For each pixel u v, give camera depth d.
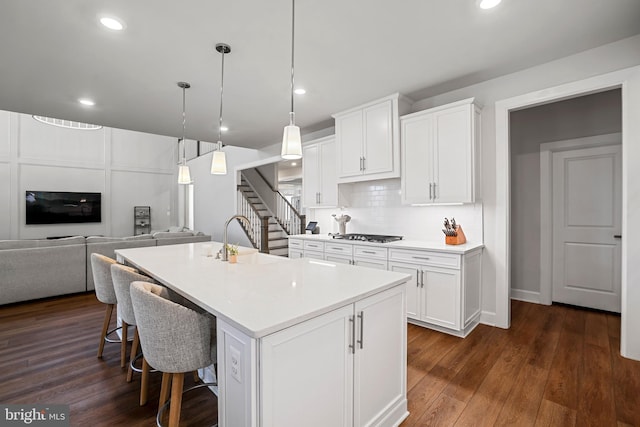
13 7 1.93
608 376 2.16
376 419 1.58
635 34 2.32
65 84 3.12
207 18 2.08
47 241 4.15
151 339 1.40
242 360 1.11
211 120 4.36
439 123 3.14
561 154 3.80
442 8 1.99
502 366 2.33
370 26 2.18
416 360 2.44
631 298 2.36
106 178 8.54
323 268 2.06
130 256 2.63
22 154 7.36
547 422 1.73
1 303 3.73
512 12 2.04
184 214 9.61
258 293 1.46
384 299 1.64
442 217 3.47
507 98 2.98
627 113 2.33
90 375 2.25
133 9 1.97
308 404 1.24
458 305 2.78
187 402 1.96
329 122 4.45
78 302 4.01
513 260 4.11
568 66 2.64
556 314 3.46
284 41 2.37
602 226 3.56
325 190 4.31
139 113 4.06
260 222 6.88
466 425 1.71
